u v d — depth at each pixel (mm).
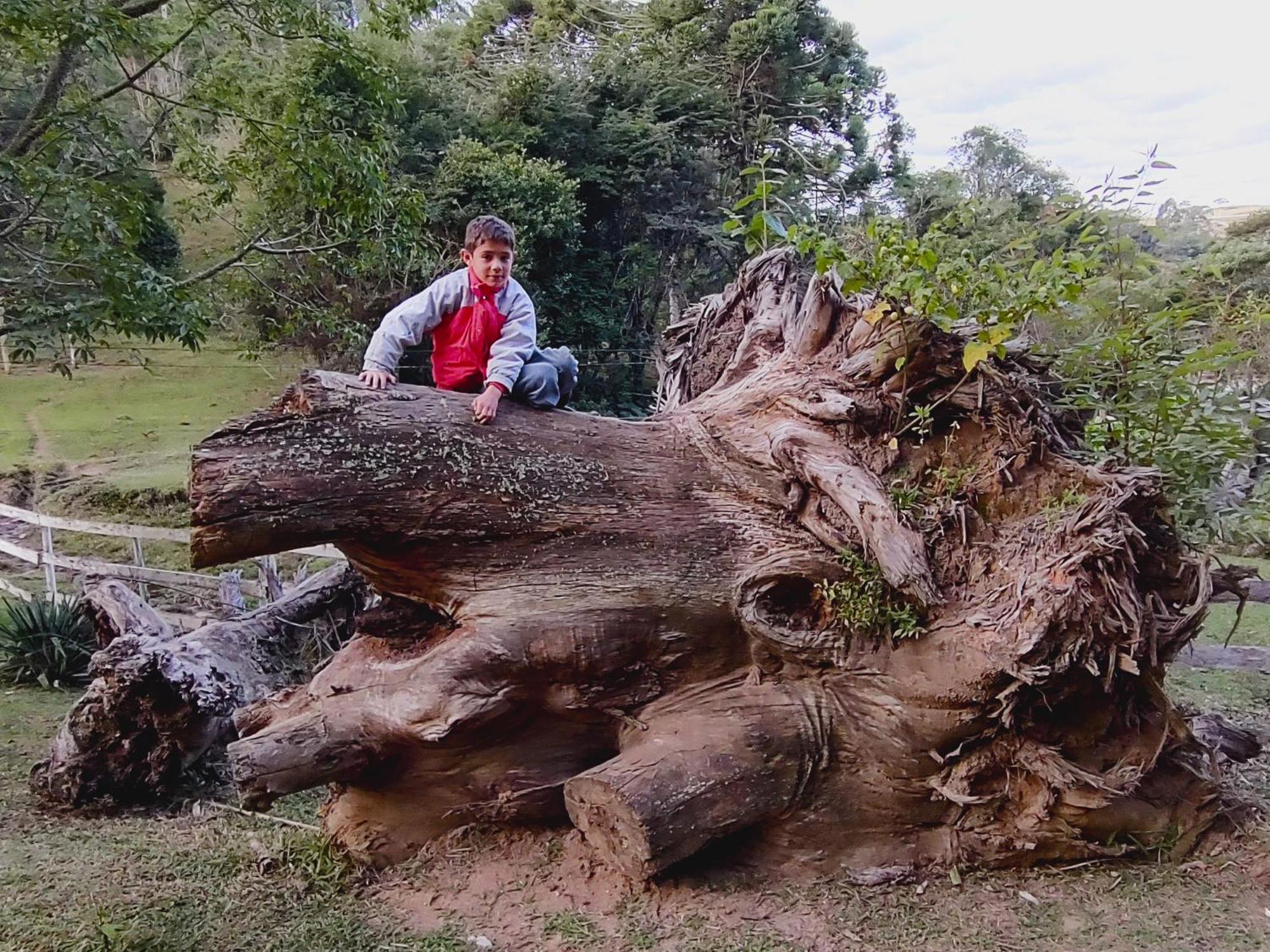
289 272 11758
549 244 16562
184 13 10281
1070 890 3736
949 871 3834
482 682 3863
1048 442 4016
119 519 13055
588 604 3912
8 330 7879
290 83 9359
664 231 19266
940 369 4129
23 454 15492
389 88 9703
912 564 3719
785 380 4504
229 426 3578
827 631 3926
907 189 14461
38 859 4434
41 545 12641
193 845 4574
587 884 3828
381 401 3775
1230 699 6738
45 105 8898
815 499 4082
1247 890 3746
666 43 21234
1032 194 6234
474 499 3848
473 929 3611
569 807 3855
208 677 5293
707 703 4004
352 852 4168
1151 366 4250
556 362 4211
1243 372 5469
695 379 5961
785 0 20562
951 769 3785
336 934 3584
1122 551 3541
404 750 4016
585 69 19938
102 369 20953
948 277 3979
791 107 20391
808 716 3873
